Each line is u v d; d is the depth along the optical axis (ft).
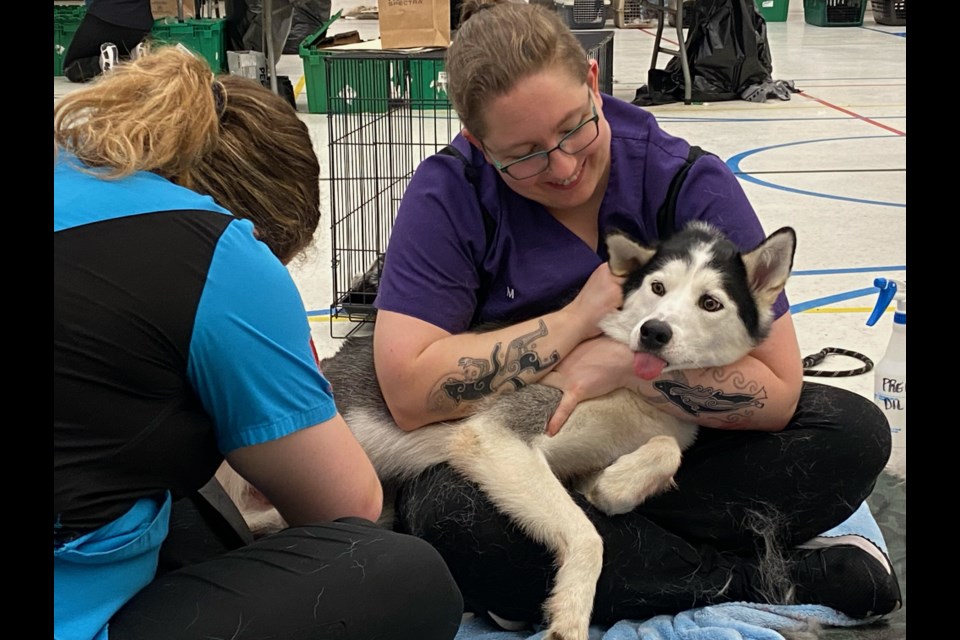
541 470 7.25
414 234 7.50
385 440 7.91
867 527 8.18
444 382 7.39
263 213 6.04
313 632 5.05
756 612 7.13
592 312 7.52
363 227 15.24
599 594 7.16
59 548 4.60
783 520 7.52
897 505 8.63
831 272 15.03
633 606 7.25
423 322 7.43
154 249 4.82
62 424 4.61
